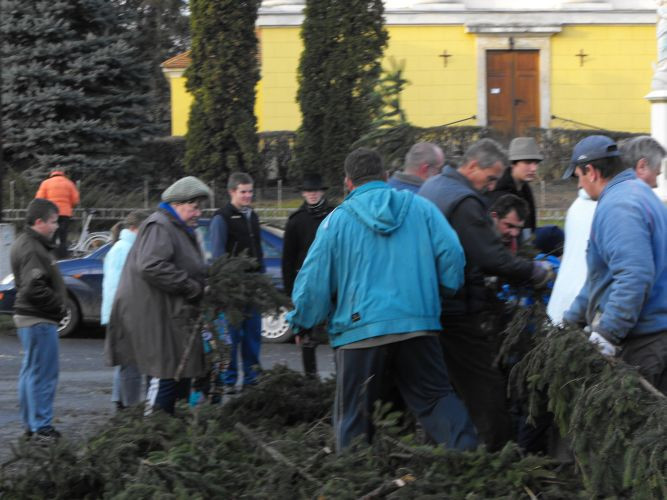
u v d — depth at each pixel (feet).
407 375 19.48
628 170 18.40
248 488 18.16
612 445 15.88
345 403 19.40
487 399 20.48
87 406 32.63
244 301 22.47
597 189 18.54
